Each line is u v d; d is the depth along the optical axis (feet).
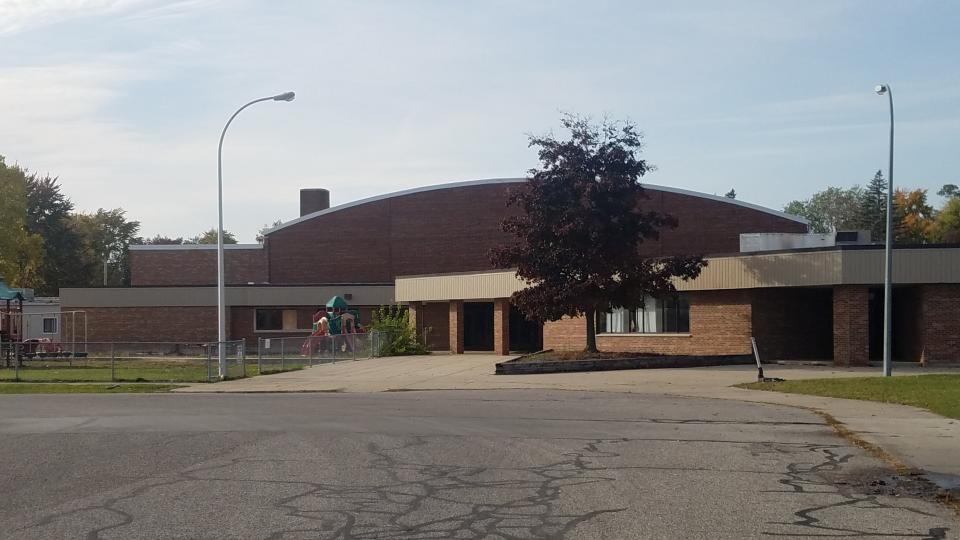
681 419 56.65
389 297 187.11
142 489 34.63
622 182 102.73
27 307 205.36
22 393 84.69
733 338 112.88
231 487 34.88
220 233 100.27
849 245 100.22
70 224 312.09
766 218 185.78
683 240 185.98
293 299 187.83
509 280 137.39
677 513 30.07
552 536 27.04
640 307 109.50
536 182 104.06
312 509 30.91
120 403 71.26
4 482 36.32
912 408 60.80
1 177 220.23
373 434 49.93
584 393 76.02
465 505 31.48
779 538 26.84
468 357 135.03
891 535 27.30
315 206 231.91
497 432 50.70
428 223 200.03
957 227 274.98
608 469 38.58
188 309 188.75
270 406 67.21
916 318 104.58
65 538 27.12
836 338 102.78
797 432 50.29
